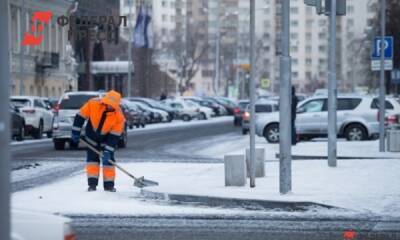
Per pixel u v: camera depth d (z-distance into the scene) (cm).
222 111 17062
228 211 2859
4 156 1057
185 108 14562
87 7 12175
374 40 5247
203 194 3044
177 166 4594
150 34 13425
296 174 3788
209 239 2269
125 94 17438
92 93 6212
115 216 2714
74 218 2664
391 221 2597
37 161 5050
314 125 6538
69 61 13588
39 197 3162
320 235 2341
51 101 9044
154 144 7075
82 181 3800
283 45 3064
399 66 10844
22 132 7594
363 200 2978
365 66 15838
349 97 6562
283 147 3067
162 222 2598
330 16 4175
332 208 2834
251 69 3338
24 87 11550
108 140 3312
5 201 1055
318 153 5125
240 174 3378
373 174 3766
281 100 3058
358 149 5441
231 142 7331
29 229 1266
